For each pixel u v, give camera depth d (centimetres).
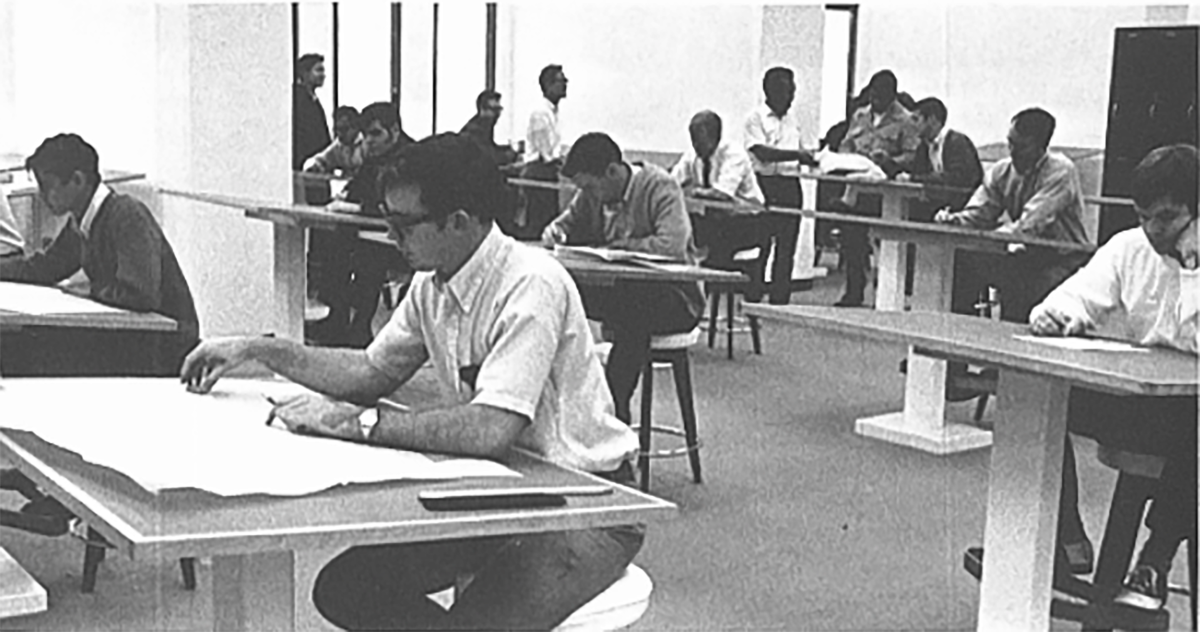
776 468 419
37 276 323
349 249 475
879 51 735
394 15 779
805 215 522
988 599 248
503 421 160
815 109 734
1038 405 236
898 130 641
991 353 218
